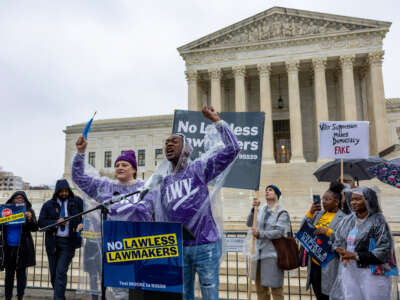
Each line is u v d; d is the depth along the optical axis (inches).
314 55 1405.0
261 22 1481.3
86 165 197.6
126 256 140.1
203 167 154.7
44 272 354.6
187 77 1515.7
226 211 685.3
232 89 1647.4
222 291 298.0
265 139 1386.6
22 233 270.1
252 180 217.5
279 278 215.9
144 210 166.4
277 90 1652.3
